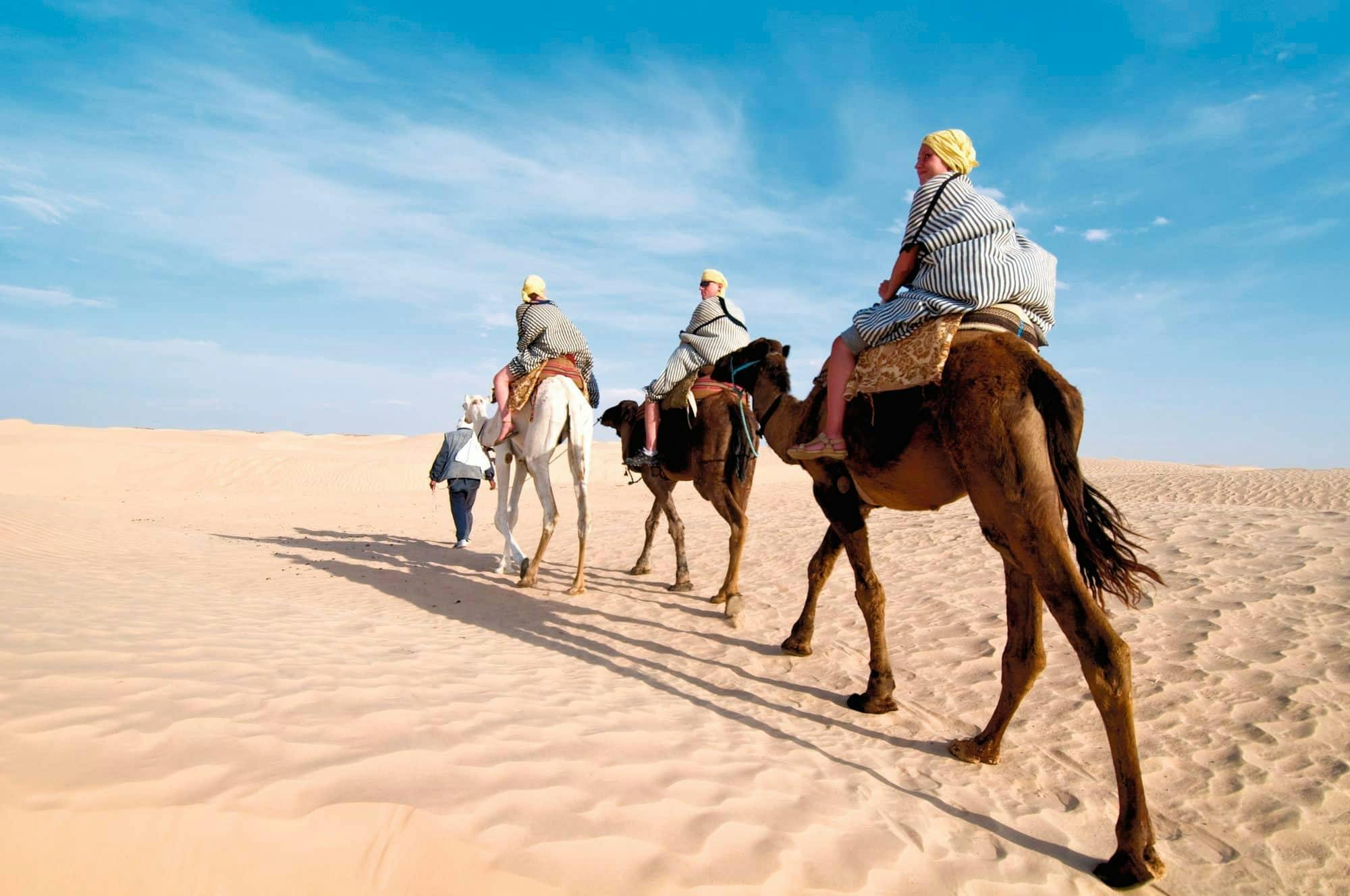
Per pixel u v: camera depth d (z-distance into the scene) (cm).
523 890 249
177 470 3406
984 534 411
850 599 876
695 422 830
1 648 395
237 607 686
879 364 453
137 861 233
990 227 436
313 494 3039
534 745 370
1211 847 377
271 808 259
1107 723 352
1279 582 766
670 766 377
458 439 1434
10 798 239
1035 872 343
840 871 305
